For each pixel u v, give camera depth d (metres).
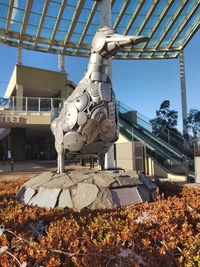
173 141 17.22
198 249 2.79
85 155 5.56
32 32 23.34
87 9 20.81
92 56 5.31
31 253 2.50
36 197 4.93
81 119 4.98
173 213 3.65
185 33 25.16
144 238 2.86
